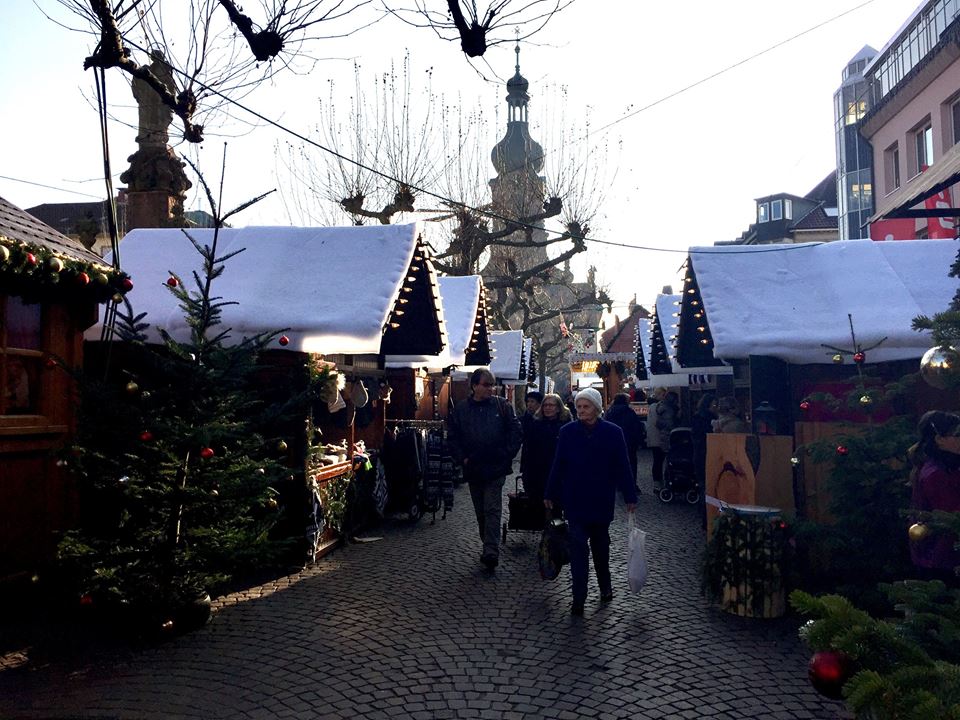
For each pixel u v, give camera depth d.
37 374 5.95
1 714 3.77
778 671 4.50
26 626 5.25
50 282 5.57
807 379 8.44
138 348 5.14
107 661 4.57
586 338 47.81
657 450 13.53
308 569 7.04
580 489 5.77
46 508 5.87
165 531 5.10
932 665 2.50
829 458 5.71
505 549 8.05
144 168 12.86
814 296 8.26
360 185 21.91
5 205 5.89
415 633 5.16
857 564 5.59
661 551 7.99
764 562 5.52
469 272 24.50
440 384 16.47
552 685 4.26
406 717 3.82
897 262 8.55
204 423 5.01
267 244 8.57
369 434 11.12
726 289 8.43
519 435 7.24
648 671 4.49
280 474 5.40
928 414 4.45
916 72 18.45
